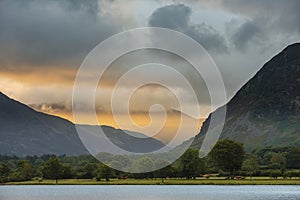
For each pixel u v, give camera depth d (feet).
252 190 525.34
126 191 542.98
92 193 522.47
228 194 463.83
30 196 495.82
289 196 429.79
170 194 475.72
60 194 521.24
